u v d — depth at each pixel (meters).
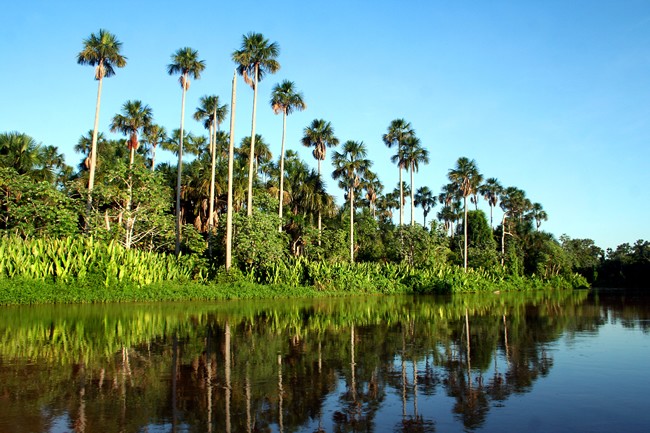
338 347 11.77
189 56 34.62
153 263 27.23
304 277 34.34
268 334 13.86
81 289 23.28
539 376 8.81
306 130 44.62
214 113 35.88
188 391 7.63
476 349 11.63
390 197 76.56
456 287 42.59
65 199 28.56
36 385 7.96
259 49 32.88
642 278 66.88
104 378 8.45
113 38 31.20
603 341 12.98
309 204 44.12
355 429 5.95
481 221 62.94
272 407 6.84
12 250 22.78
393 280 39.69
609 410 6.72
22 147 33.03
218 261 32.94
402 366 9.62
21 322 15.91
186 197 41.47
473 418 6.38
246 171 41.59
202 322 16.47
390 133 48.44
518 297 36.59
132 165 31.02
